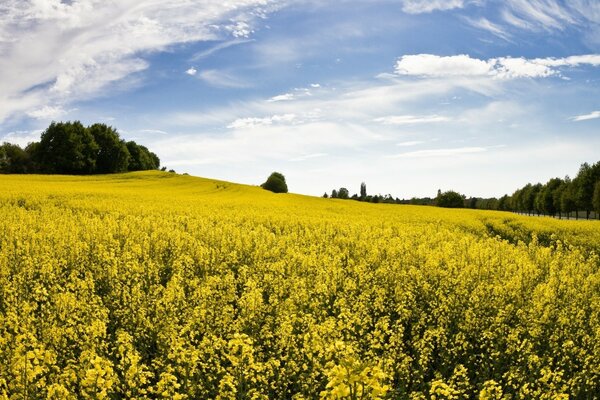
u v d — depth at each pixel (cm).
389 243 2150
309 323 888
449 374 920
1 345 736
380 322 961
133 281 1419
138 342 975
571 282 1521
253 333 981
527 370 904
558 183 10200
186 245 1964
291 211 3897
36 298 1120
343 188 13100
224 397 690
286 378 807
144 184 6744
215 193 6069
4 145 10106
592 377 848
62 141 9650
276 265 1538
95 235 2002
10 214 2541
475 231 3244
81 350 873
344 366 475
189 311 1045
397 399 803
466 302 1289
